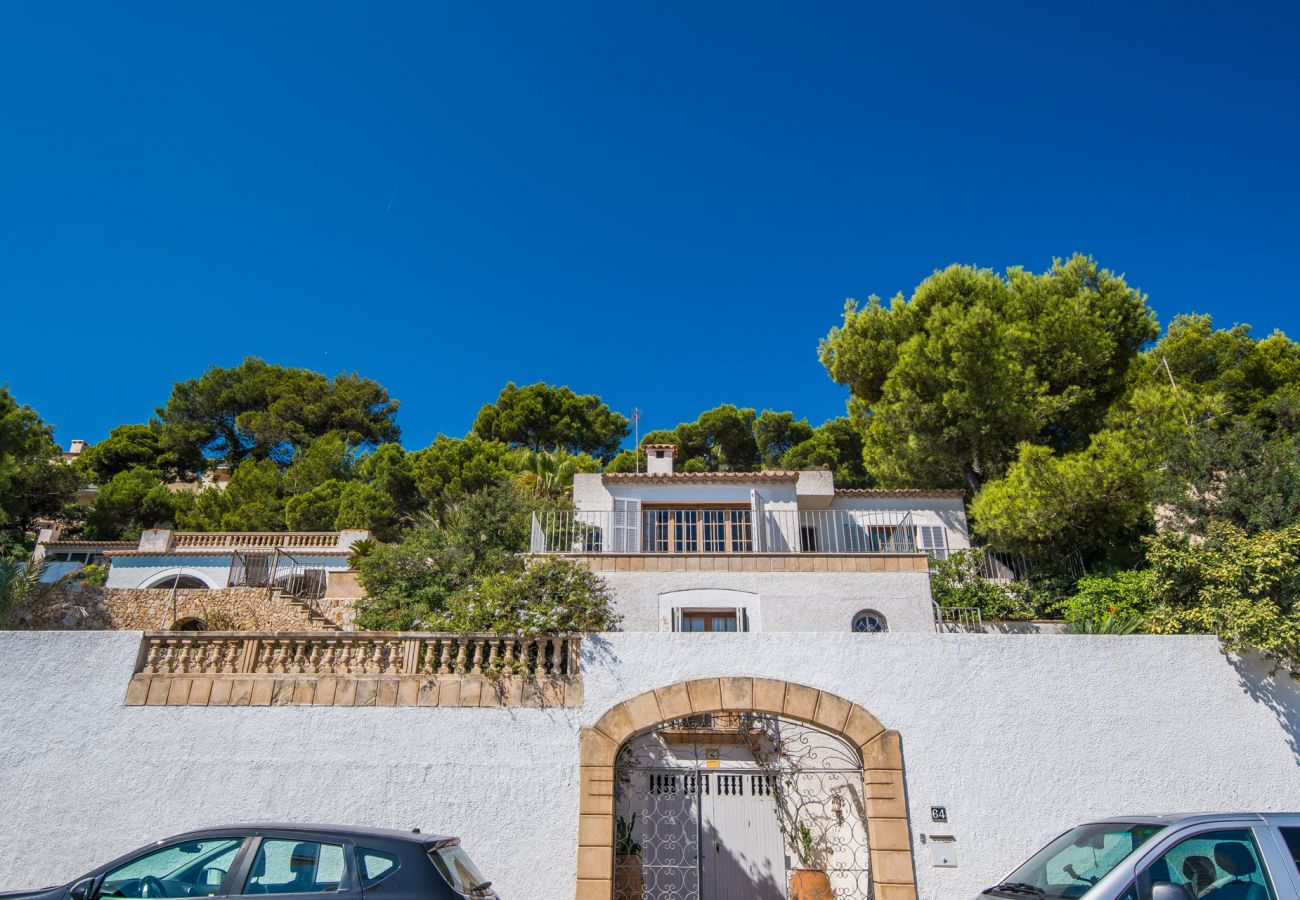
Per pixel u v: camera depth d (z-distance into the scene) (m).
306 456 42.47
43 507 33.78
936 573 18.55
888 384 24.52
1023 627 16.38
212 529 34.94
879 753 9.40
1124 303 24.73
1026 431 22.61
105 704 9.61
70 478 34.12
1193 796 9.24
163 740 9.44
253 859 6.10
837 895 10.27
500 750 9.38
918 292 26.64
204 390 52.09
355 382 56.12
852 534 20.80
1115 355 24.56
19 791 9.17
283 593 21.00
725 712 9.63
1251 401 22.95
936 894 8.86
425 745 9.40
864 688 9.74
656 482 19.36
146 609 20.39
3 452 25.75
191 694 9.66
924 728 9.55
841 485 37.06
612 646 9.96
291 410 51.78
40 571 20.47
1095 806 9.20
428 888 5.94
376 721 9.52
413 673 9.84
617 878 9.93
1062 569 19.22
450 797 9.16
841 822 10.73
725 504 19.17
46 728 9.47
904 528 20.42
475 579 18.08
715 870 10.84
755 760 11.13
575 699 9.65
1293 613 9.76
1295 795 9.27
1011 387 22.48
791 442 44.75
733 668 9.83
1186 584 11.16
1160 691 9.73
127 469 47.31
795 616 15.28
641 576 15.69
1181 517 14.67
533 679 9.75
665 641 9.99
